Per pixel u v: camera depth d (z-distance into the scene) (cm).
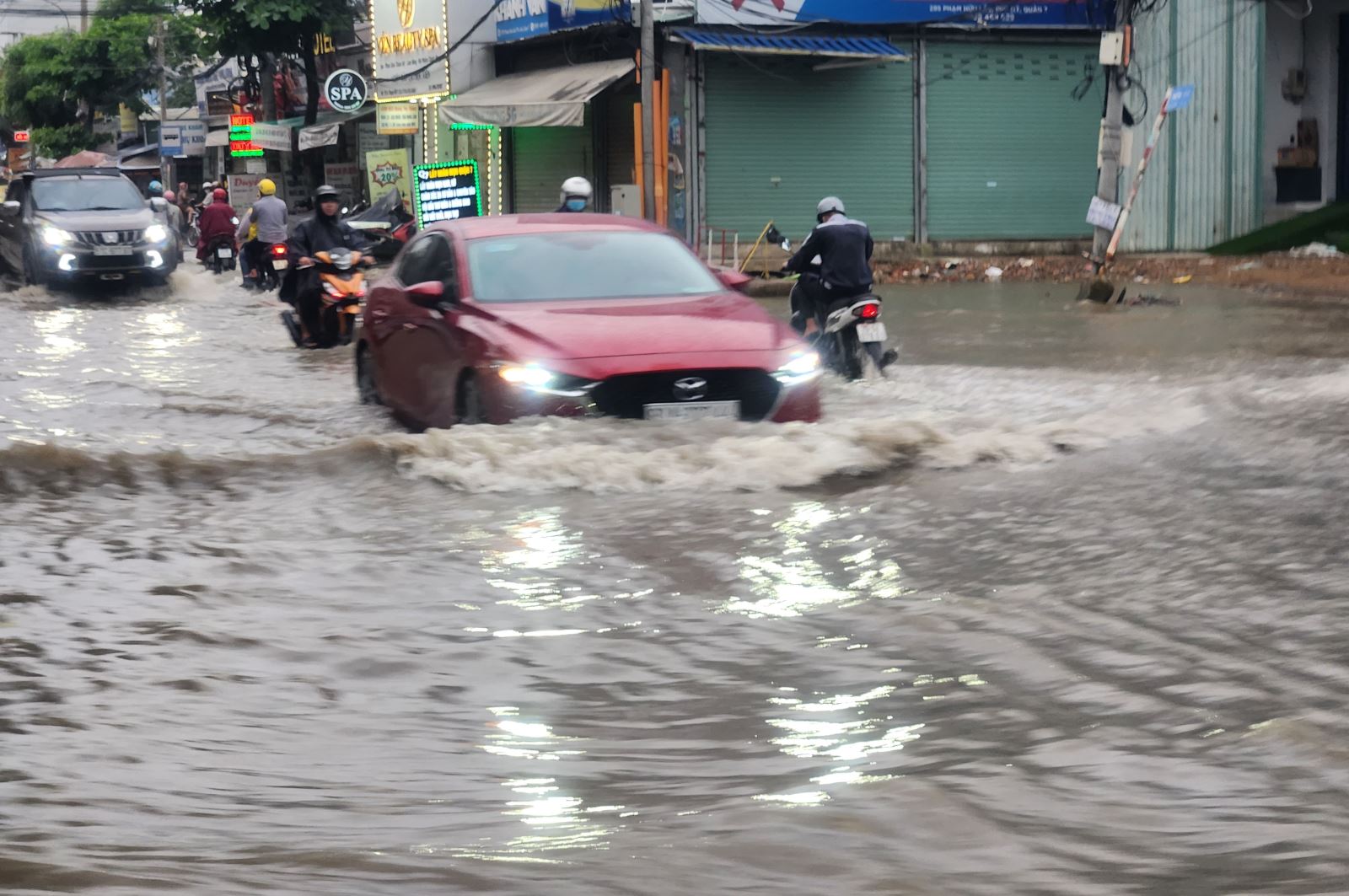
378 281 1092
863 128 3009
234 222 3138
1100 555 545
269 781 326
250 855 270
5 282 2752
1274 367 1231
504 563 555
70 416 1005
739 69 2917
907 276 2680
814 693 393
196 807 307
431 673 417
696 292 945
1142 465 717
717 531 601
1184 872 261
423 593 510
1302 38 3136
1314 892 252
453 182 2503
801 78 2956
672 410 817
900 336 1609
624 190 2645
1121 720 362
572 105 2783
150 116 7125
